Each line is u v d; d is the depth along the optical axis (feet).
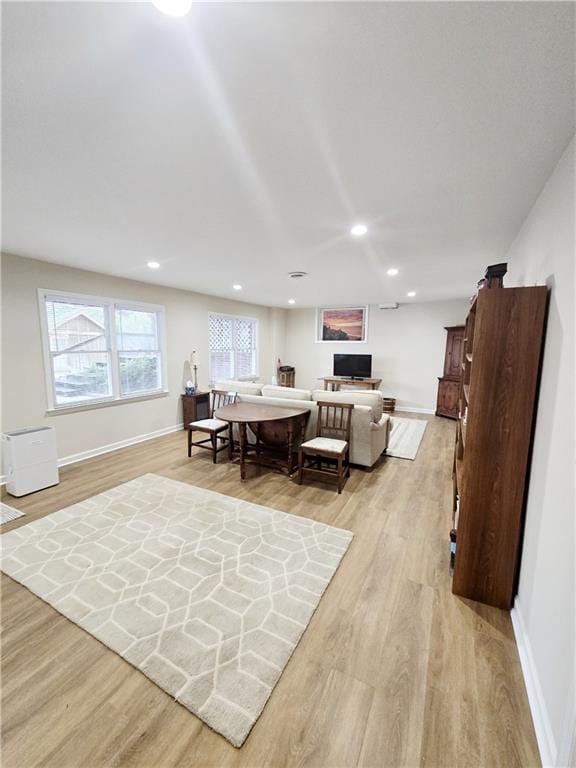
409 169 5.49
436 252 10.30
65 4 2.73
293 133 4.57
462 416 8.70
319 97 3.86
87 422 13.30
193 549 7.48
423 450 14.64
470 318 7.86
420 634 5.40
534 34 2.97
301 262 11.71
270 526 8.46
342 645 5.18
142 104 3.97
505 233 8.48
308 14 2.81
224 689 4.48
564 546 3.84
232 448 13.28
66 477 11.43
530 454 5.59
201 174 5.69
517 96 3.79
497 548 5.88
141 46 3.15
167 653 4.98
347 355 23.75
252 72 3.47
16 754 3.78
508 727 4.08
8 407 10.81
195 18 2.86
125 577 6.56
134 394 15.17
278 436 12.97
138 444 15.23
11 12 2.79
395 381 23.48
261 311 24.53
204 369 19.48
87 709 4.23
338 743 3.91
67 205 6.91
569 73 3.41
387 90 3.73
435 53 3.22
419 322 22.36
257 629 5.42
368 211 7.20
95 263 11.89
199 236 8.90
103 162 5.28
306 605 5.92
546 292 5.27
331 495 10.26
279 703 4.33
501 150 4.90
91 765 3.68
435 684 4.59
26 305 11.14
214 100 3.92
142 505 9.48
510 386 5.58
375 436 12.16
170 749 3.84
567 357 4.19
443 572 6.89
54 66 3.35
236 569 6.84
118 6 2.75
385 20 2.87
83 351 13.14
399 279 14.67
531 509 5.36
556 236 5.00
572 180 4.38
